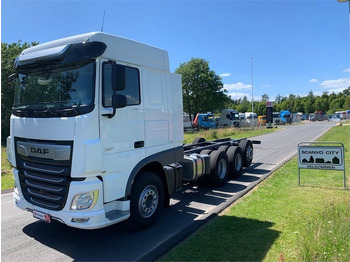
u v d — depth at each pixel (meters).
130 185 4.45
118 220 4.15
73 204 3.83
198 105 46.41
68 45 4.02
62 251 4.16
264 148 16.00
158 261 3.71
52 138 3.97
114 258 3.92
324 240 3.66
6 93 23.66
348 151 12.25
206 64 46.25
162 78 5.30
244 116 49.66
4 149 16.78
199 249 3.95
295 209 5.43
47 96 4.21
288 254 3.72
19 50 29.88
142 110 4.75
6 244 4.41
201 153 7.63
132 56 4.62
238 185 7.80
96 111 3.90
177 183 5.64
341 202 5.64
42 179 4.13
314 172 8.82
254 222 4.87
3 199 7.05
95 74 3.93
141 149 4.73
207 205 6.08
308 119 82.50
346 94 102.38
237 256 3.73
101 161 3.95
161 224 5.08
